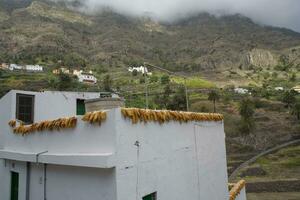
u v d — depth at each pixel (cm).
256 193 4541
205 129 1173
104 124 748
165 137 897
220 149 1304
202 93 13350
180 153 973
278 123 9856
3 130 1238
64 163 816
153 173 828
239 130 9075
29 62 18725
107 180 730
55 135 900
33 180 1000
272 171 6069
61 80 11462
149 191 805
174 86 11300
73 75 14988
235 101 12344
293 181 5162
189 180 1013
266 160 7025
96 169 757
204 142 1153
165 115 897
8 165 1159
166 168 888
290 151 7612
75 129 827
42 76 13688
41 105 1351
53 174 902
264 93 14300
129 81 14038
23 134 1062
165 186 877
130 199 739
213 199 1186
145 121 812
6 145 1187
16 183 1132
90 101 1034
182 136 995
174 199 916
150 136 828
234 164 6850
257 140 8631
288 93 12262
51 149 912
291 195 4341
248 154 7738
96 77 16500
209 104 11469
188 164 1017
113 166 709
